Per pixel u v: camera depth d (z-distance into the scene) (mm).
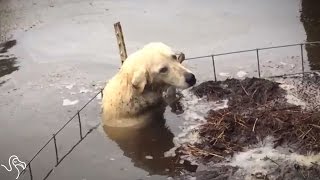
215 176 1834
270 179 1797
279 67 2533
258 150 1945
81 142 2119
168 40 2953
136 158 1992
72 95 2484
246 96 2264
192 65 2637
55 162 2014
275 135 2002
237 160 1905
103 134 2158
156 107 2252
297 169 1828
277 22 3023
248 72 2523
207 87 2361
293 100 2217
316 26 2918
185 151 1991
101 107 2342
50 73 2723
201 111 2217
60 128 2230
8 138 2205
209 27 3057
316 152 1904
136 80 2121
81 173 1938
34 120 2312
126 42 2971
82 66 2764
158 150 2021
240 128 2055
